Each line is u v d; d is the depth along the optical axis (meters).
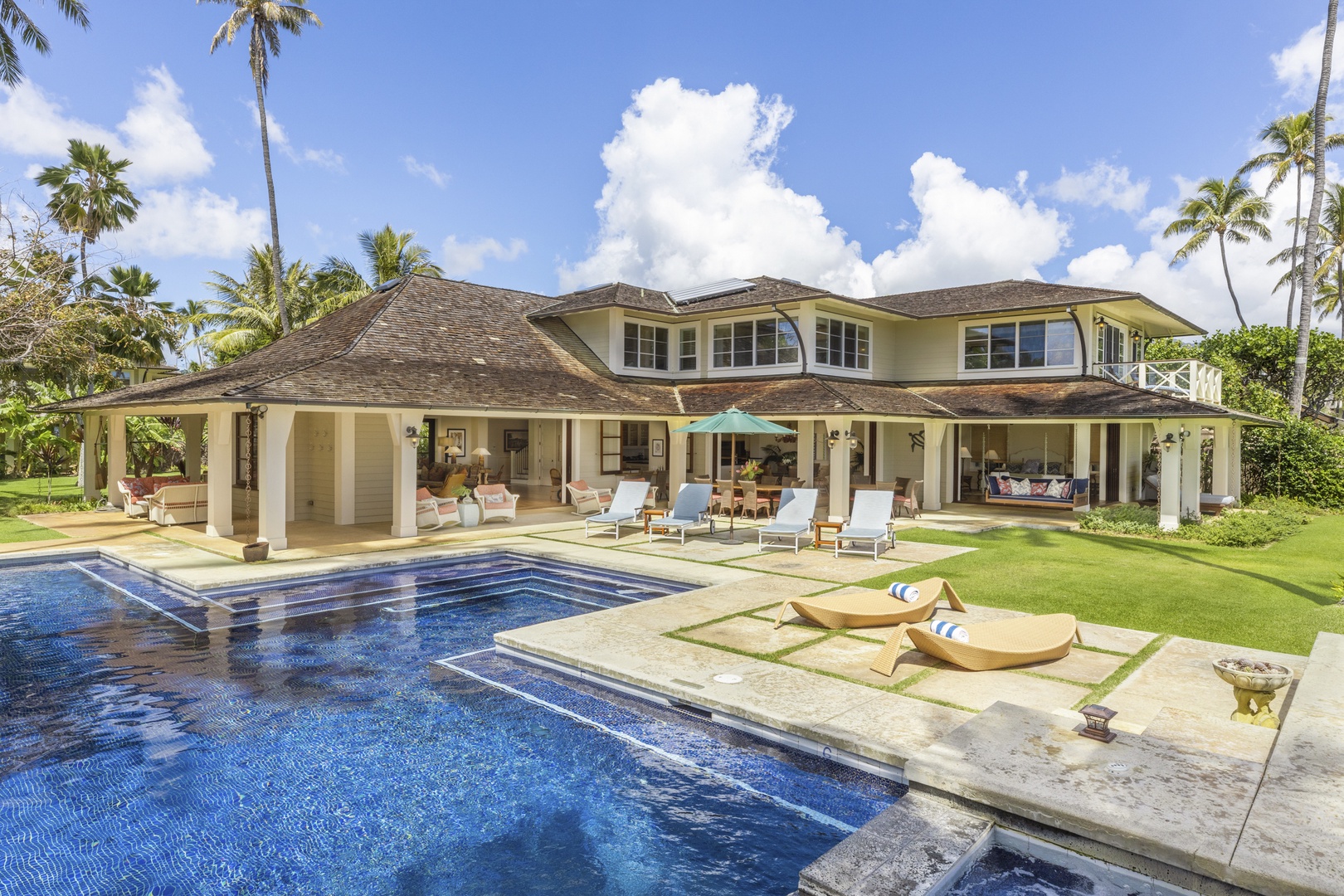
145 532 16.80
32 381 26.42
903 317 23.52
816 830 4.69
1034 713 5.65
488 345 21.28
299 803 5.03
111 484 21.62
